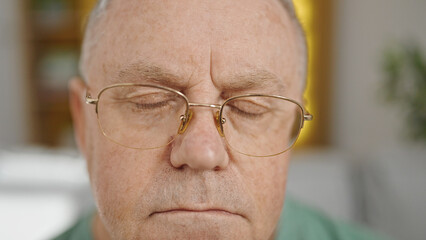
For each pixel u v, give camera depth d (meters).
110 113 0.53
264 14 0.54
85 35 0.63
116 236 0.53
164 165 0.50
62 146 3.06
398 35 2.58
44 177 1.79
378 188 1.91
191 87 0.51
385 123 2.67
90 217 0.80
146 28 0.50
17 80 3.04
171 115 0.52
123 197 0.52
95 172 0.56
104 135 0.53
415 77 2.00
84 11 2.84
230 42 0.51
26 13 2.91
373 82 2.67
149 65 0.50
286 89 0.58
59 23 2.92
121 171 0.52
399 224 1.74
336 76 2.77
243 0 0.53
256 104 0.54
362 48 2.69
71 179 1.78
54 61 2.99
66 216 1.60
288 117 0.59
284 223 0.83
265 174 0.56
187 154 0.47
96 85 0.55
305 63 0.66
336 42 2.72
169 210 0.50
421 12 2.52
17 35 2.95
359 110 2.75
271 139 0.57
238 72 0.51
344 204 1.83
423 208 1.73
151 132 0.52
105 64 0.53
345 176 2.01
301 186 1.86
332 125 2.85
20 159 1.98
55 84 3.03
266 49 0.53
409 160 1.95
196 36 0.50
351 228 0.90
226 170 0.51
